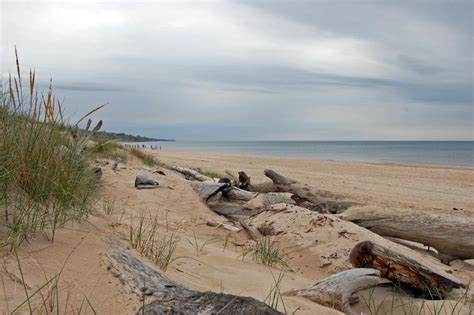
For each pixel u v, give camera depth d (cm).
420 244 782
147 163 1289
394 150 8994
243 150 8619
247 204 880
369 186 1662
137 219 579
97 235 350
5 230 303
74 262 285
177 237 527
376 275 388
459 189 1675
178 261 392
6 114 397
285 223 651
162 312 236
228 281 367
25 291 243
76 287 257
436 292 445
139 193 793
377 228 761
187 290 266
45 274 265
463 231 691
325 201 916
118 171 931
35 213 327
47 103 419
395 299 412
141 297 251
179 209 762
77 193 421
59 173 397
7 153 356
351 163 3259
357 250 477
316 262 544
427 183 1873
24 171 368
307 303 347
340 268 523
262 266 473
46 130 413
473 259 720
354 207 814
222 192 912
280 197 916
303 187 953
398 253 461
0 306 228
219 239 612
